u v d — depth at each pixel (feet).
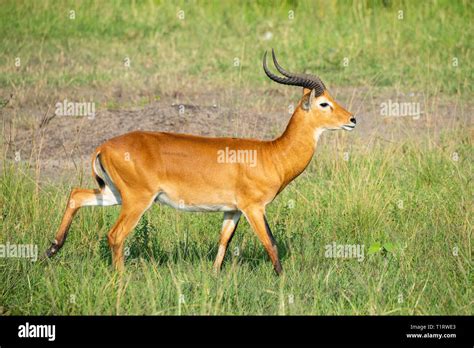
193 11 206.90
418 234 94.79
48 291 79.30
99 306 77.56
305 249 92.84
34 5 202.39
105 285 80.28
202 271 84.48
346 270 87.35
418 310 78.13
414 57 174.60
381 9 202.80
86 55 178.29
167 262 86.28
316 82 86.33
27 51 178.29
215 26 197.16
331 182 108.27
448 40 181.88
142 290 79.92
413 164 117.39
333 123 86.63
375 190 104.06
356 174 110.63
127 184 83.25
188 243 93.50
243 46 177.37
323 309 78.13
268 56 176.65
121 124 133.08
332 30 191.62
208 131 130.82
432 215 99.96
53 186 106.83
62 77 161.17
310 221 100.22
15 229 94.12
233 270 84.58
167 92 153.07
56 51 180.24
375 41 183.62
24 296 80.69
